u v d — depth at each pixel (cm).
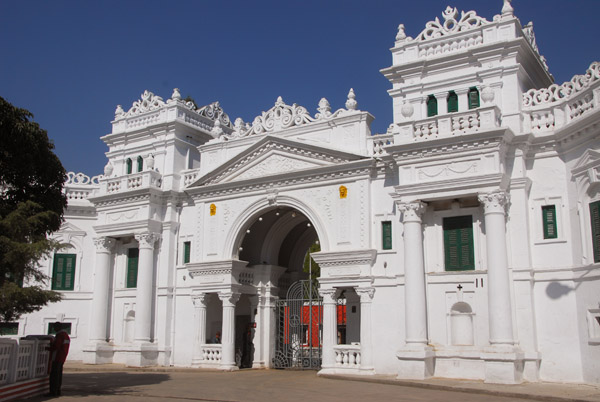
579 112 1953
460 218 2077
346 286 2267
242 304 2844
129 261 2919
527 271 1933
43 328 2947
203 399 1508
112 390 1705
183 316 2703
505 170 2017
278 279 2870
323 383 1941
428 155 2055
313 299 2642
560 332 1886
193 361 2600
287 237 2970
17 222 1476
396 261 2195
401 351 1967
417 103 2275
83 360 2808
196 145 3031
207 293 2652
